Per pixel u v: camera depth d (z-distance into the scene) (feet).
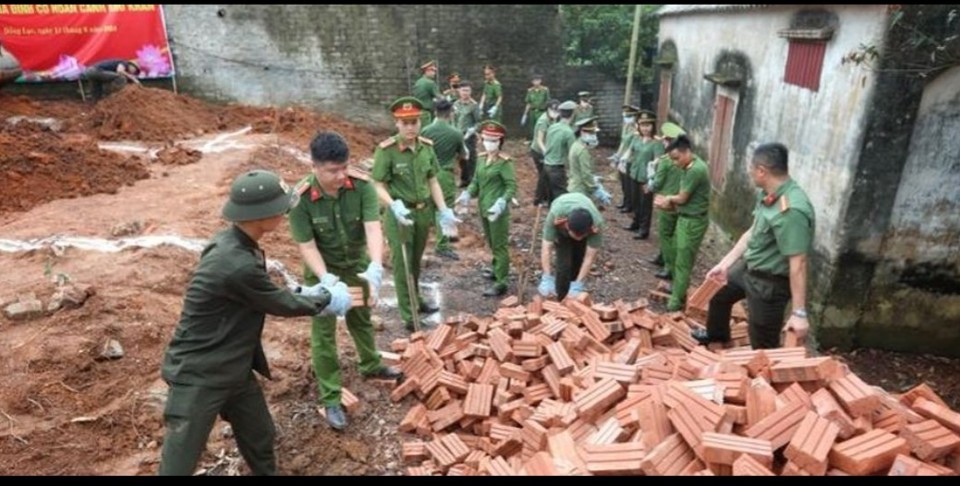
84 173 24.93
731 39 25.53
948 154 15.06
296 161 31.45
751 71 23.09
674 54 36.11
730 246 24.70
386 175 15.62
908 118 14.84
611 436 8.84
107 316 14.12
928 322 16.74
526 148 43.37
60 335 13.26
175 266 17.40
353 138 38.37
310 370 13.52
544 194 28.48
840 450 7.66
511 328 13.65
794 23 19.19
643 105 45.24
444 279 20.81
